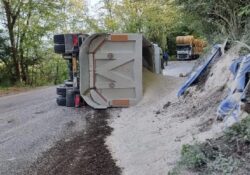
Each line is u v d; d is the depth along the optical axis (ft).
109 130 18.17
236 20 19.60
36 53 56.08
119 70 24.36
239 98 13.32
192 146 11.27
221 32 23.27
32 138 17.66
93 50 24.29
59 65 60.23
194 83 20.97
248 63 14.17
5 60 52.49
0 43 51.37
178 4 23.91
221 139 11.47
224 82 17.04
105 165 12.91
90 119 21.30
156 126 17.20
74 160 13.82
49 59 58.85
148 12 78.07
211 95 17.33
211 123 14.01
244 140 10.64
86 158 13.91
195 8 22.47
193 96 19.33
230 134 11.31
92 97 24.64
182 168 10.40
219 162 9.96
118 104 24.23
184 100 19.92
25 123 21.35
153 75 27.81
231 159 9.96
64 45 25.38
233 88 14.57
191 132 14.15
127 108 23.57
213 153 10.50
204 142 11.58
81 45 24.29
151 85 25.84
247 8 17.93
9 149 15.99
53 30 55.21
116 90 24.43
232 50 18.52
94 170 12.53
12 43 52.03
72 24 67.21
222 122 13.21
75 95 25.52
